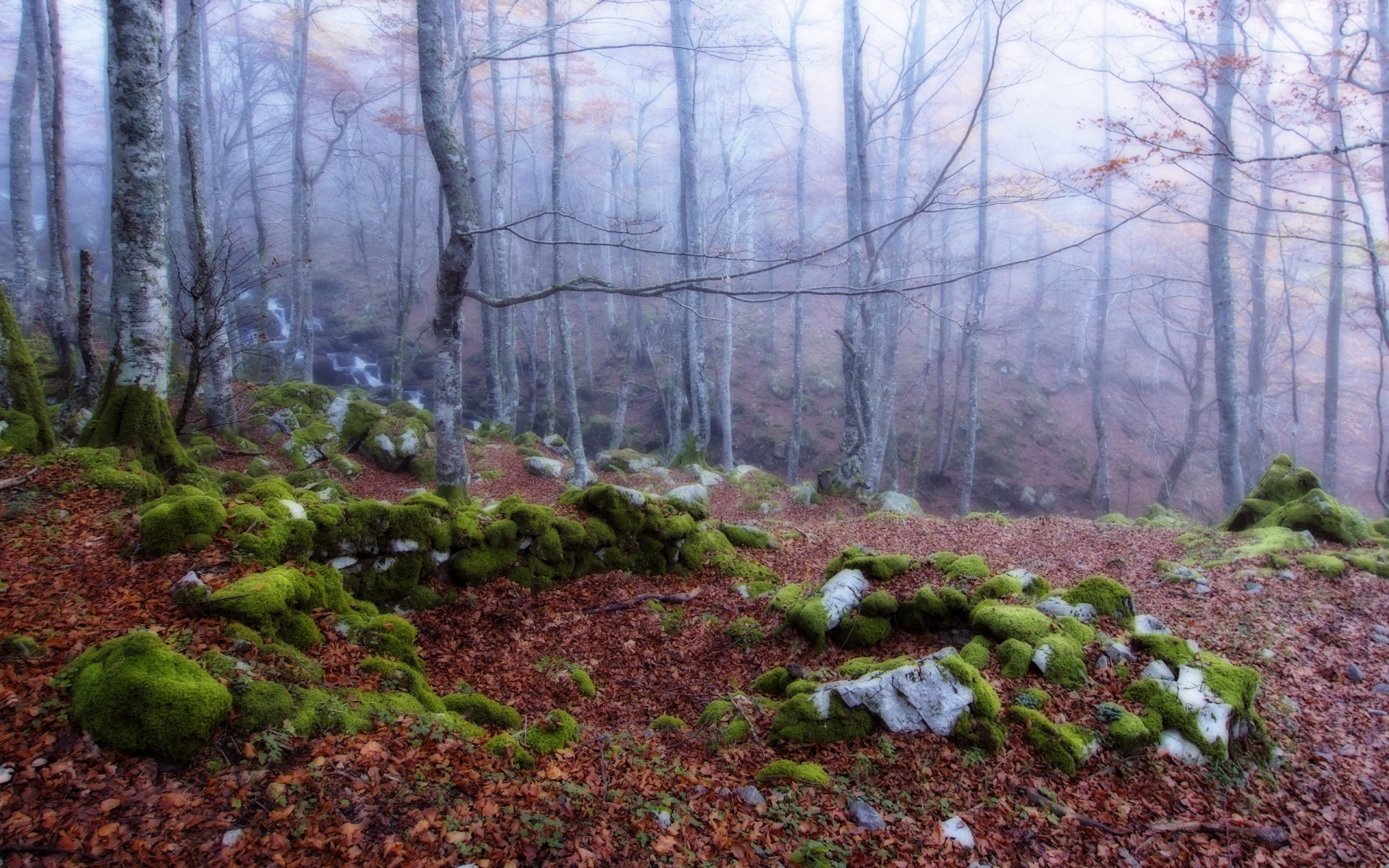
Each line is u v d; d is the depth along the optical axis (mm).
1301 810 4688
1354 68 11664
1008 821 4289
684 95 19453
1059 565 10359
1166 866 4062
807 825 4055
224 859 3041
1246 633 7406
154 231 8523
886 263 19375
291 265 29672
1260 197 22281
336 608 5938
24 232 17906
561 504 9375
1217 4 13383
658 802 4059
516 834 3525
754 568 9641
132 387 8398
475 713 5066
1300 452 29781
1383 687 6379
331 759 3783
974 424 21609
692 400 20188
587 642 7223
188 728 3545
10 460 7105
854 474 17312
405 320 23031
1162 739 5051
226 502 6504
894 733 4965
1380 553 9805
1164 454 30734
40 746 3436
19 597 4801
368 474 14078
